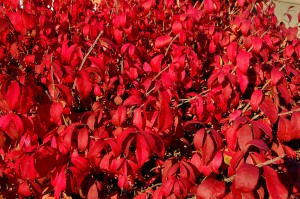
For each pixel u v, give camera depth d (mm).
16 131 585
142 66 805
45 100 676
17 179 638
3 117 577
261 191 502
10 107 563
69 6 1025
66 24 892
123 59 823
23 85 585
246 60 630
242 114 683
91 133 632
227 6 1287
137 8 984
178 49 725
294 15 2643
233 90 687
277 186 453
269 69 744
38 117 634
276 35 909
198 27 889
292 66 870
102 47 758
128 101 590
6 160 666
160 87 609
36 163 545
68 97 584
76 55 682
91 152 562
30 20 772
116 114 577
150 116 623
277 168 650
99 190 677
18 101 582
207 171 609
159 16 965
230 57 680
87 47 740
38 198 632
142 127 565
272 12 1161
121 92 695
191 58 742
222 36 856
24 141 620
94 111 642
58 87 579
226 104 679
